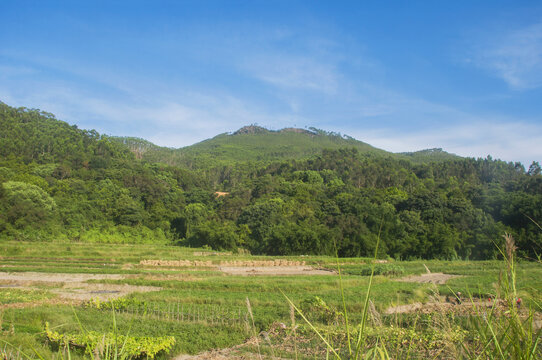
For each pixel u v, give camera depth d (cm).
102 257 4800
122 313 2080
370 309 379
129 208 7412
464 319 966
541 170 10956
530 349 335
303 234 6203
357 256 6094
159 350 1420
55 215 6384
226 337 1641
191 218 7850
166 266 4484
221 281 3294
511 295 362
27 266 3922
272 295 2680
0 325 495
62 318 1841
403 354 829
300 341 1494
